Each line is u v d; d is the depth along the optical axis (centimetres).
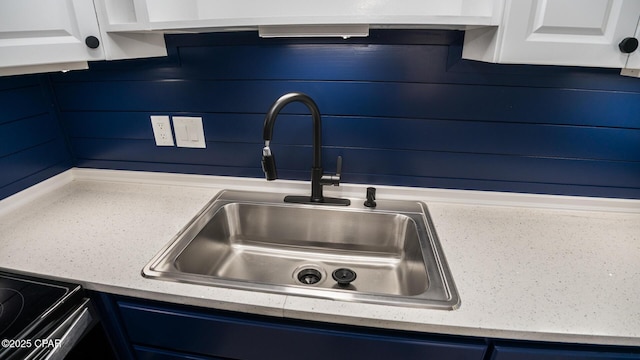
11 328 69
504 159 110
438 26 80
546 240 97
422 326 67
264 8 100
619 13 67
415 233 102
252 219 120
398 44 101
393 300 72
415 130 110
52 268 84
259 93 113
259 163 124
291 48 106
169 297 76
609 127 102
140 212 113
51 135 129
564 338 66
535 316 69
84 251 91
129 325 85
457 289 76
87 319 79
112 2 86
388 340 72
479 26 76
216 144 124
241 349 81
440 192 117
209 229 108
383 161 116
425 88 105
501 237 98
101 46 87
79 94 125
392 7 94
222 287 76
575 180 110
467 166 113
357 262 114
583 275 81
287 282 106
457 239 96
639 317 69
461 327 67
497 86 101
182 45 111
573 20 68
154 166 133
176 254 90
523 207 115
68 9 80
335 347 75
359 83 107
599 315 69
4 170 114
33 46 77
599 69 96
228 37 107
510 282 79
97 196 126
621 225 105
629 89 97
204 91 116
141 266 84
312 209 114
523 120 104
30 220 108
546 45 71
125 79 119
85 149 136
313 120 103
